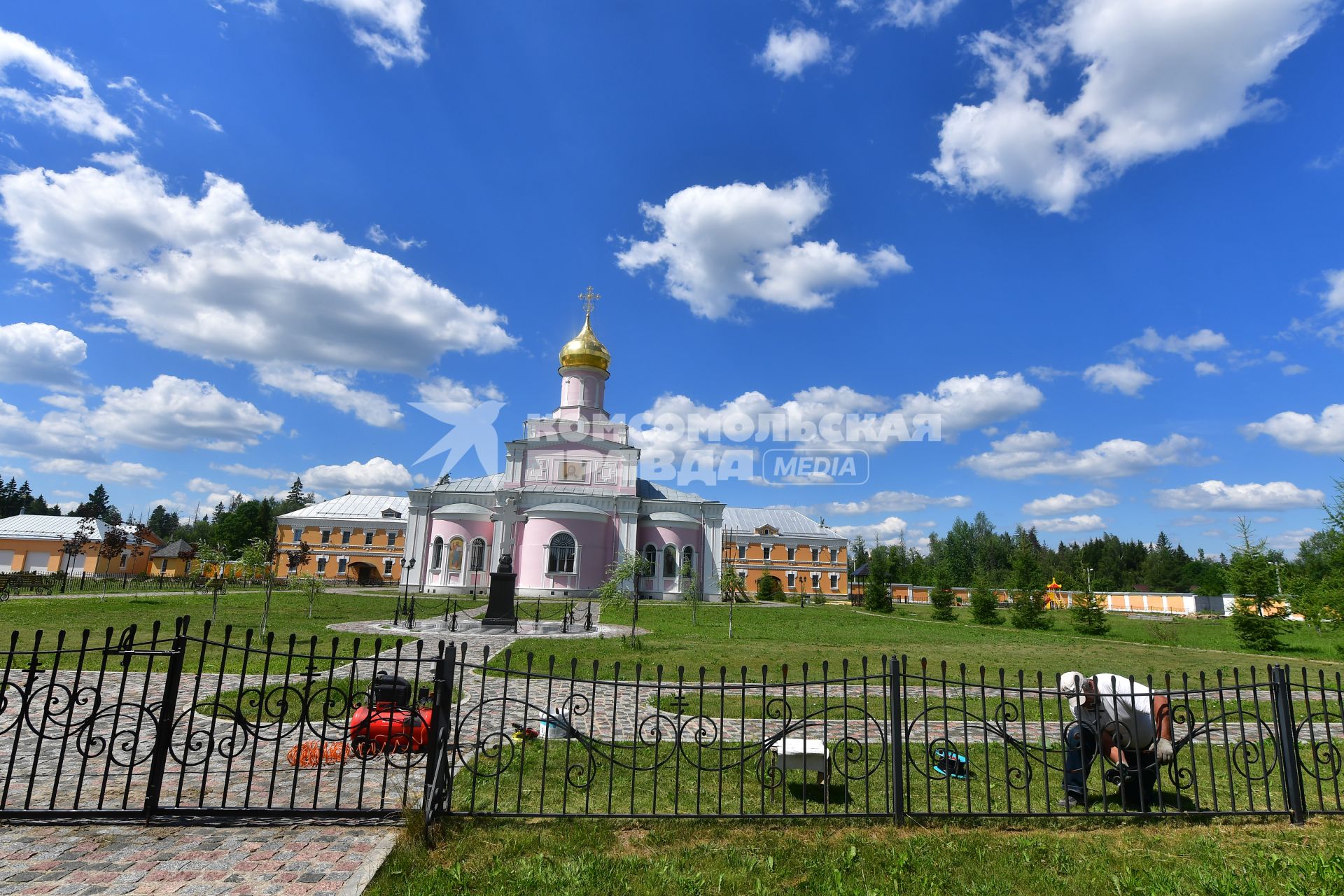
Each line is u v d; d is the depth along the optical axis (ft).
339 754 27.30
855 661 60.64
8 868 16.63
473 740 30.04
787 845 19.31
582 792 23.85
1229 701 44.57
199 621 81.92
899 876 17.56
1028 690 22.34
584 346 184.75
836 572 243.19
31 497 360.07
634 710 37.93
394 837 19.03
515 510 165.17
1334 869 17.69
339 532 222.28
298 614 96.84
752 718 36.45
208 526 357.61
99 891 15.67
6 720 31.60
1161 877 17.43
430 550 172.65
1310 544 121.90
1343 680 57.77
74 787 22.98
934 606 149.28
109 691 38.81
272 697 37.22
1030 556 136.56
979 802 23.90
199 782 23.93
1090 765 22.08
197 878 16.44
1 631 66.39
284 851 18.08
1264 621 88.53
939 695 45.62
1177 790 22.21
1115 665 63.26
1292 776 22.17
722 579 140.87
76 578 182.29
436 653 59.52
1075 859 18.76
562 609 124.16
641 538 172.14
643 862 17.94
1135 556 367.25
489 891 16.16
